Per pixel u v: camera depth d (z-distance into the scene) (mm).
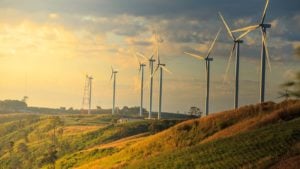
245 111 107688
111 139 198875
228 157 72375
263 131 81000
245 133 84125
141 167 87188
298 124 80312
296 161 60031
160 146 110188
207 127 107438
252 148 72438
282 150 67438
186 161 78250
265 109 105188
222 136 96062
